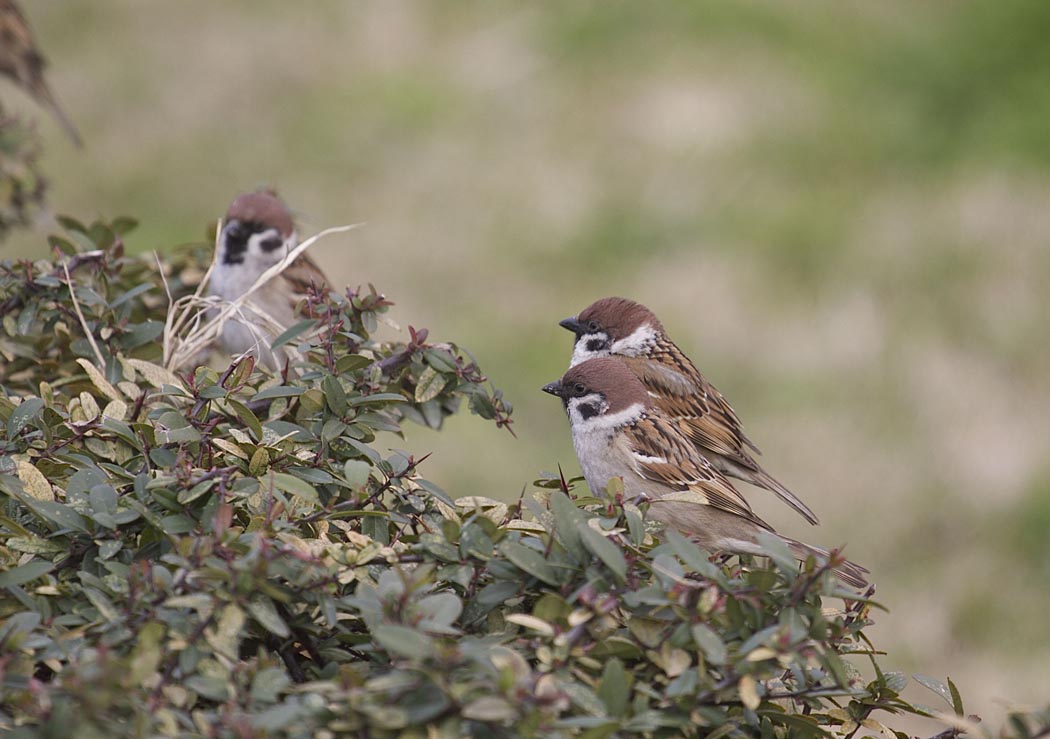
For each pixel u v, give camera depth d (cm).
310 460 483
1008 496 1209
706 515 753
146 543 425
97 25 2128
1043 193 1612
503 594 412
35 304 612
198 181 1752
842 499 1224
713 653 374
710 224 1606
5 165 731
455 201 1689
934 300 1459
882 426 1301
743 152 1736
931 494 1220
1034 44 1870
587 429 783
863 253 1539
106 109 1905
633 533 425
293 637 416
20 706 339
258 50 2044
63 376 625
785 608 400
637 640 398
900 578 1152
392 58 2019
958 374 1354
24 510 435
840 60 1925
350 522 465
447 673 345
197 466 475
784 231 1574
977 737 405
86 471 434
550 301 1502
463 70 1977
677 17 2042
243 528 445
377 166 1773
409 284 1542
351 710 344
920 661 1074
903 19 2006
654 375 930
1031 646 1080
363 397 510
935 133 1759
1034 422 1292
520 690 338
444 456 1272
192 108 1916
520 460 1280
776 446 1284
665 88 1867
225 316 657
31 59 827
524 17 2088
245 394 530
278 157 1803
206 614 372
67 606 399
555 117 1842
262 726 334
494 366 1399
